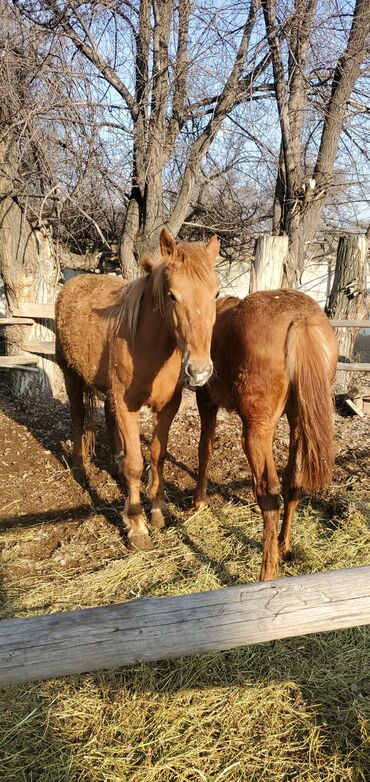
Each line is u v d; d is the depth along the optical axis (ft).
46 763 6.74
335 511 12.85
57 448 17.35
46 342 21.54
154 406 11.99
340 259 22.61
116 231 28.81
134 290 11.27
